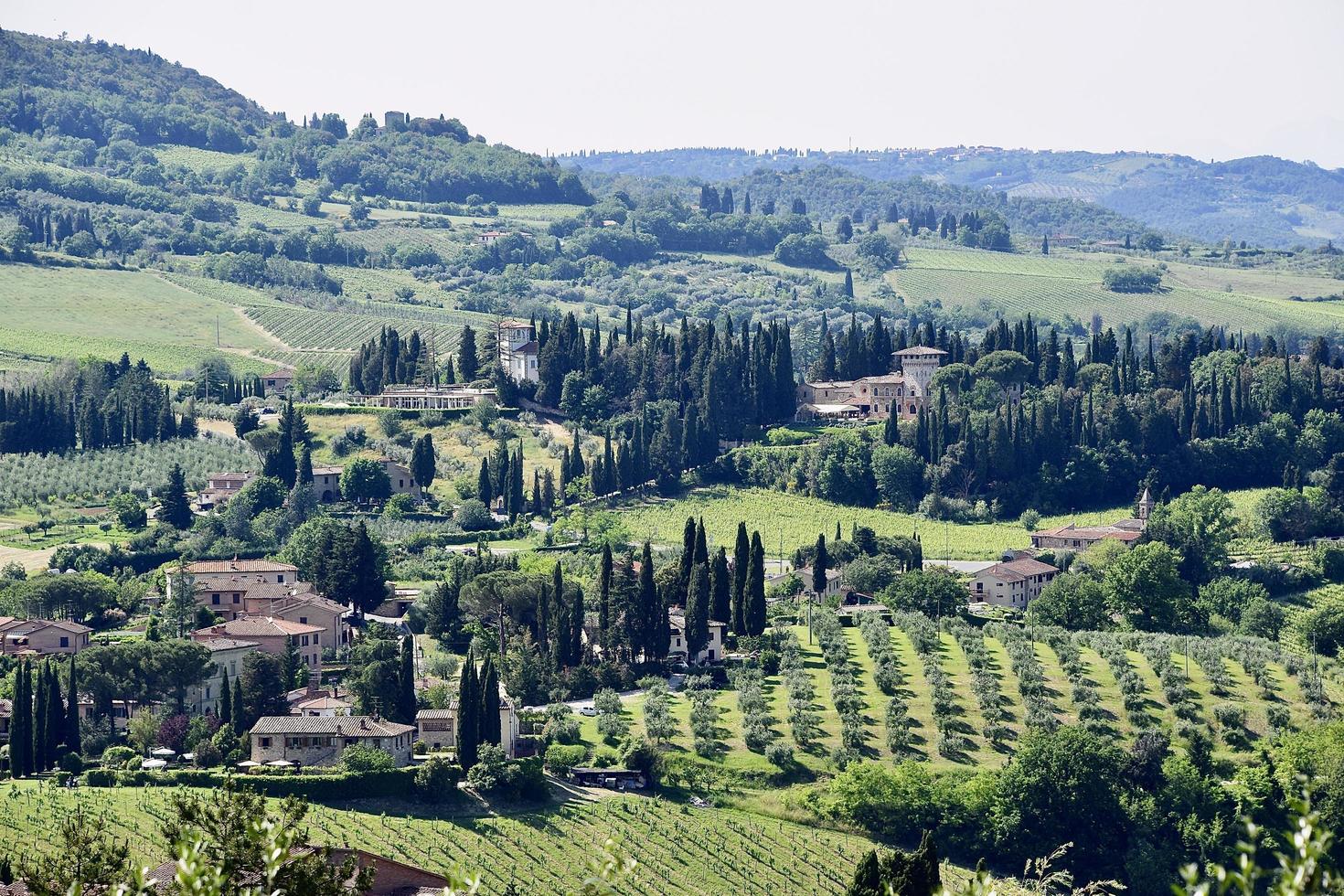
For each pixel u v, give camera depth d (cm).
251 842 8506
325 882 8700
